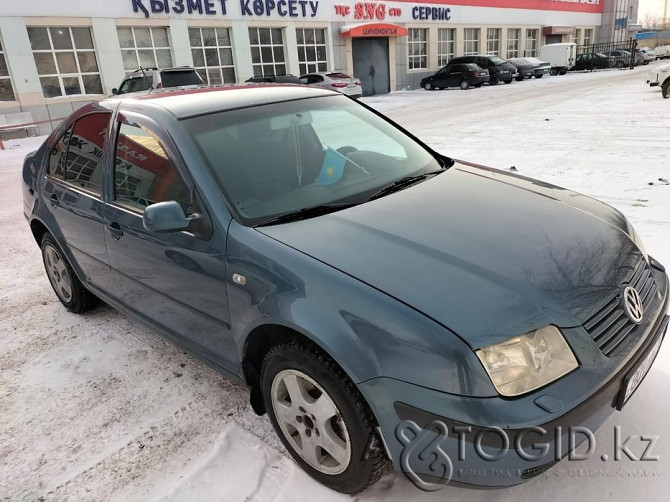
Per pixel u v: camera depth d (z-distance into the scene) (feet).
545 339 5.83
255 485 7.50
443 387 5.63
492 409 5.47
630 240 7.84
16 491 7.86
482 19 112.27
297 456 7.59
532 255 6.81
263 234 7.41
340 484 7.01
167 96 10.20
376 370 5.95
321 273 6.56
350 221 7.63
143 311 10.29
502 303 5.95
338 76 68.59
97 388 10.25
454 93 81.41
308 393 7.16
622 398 6.29
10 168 37.55
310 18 79.61
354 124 10.82
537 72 104.37
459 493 7.01
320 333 6.29
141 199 9.32
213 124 9.02
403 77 97.45
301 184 8.77
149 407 9.53
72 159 11.76
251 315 7.27
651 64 144.77
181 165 8.39
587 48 159.02
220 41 70.64
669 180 20.01
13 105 54.80
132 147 9.62
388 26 87.45
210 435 8.66
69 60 58.03
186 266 8.34
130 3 60.95
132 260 9.70
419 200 8.41
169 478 7.81
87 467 8.21
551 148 28.07
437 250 6.83
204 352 8.92
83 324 12.98
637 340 6.48
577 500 6.74
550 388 5.67
